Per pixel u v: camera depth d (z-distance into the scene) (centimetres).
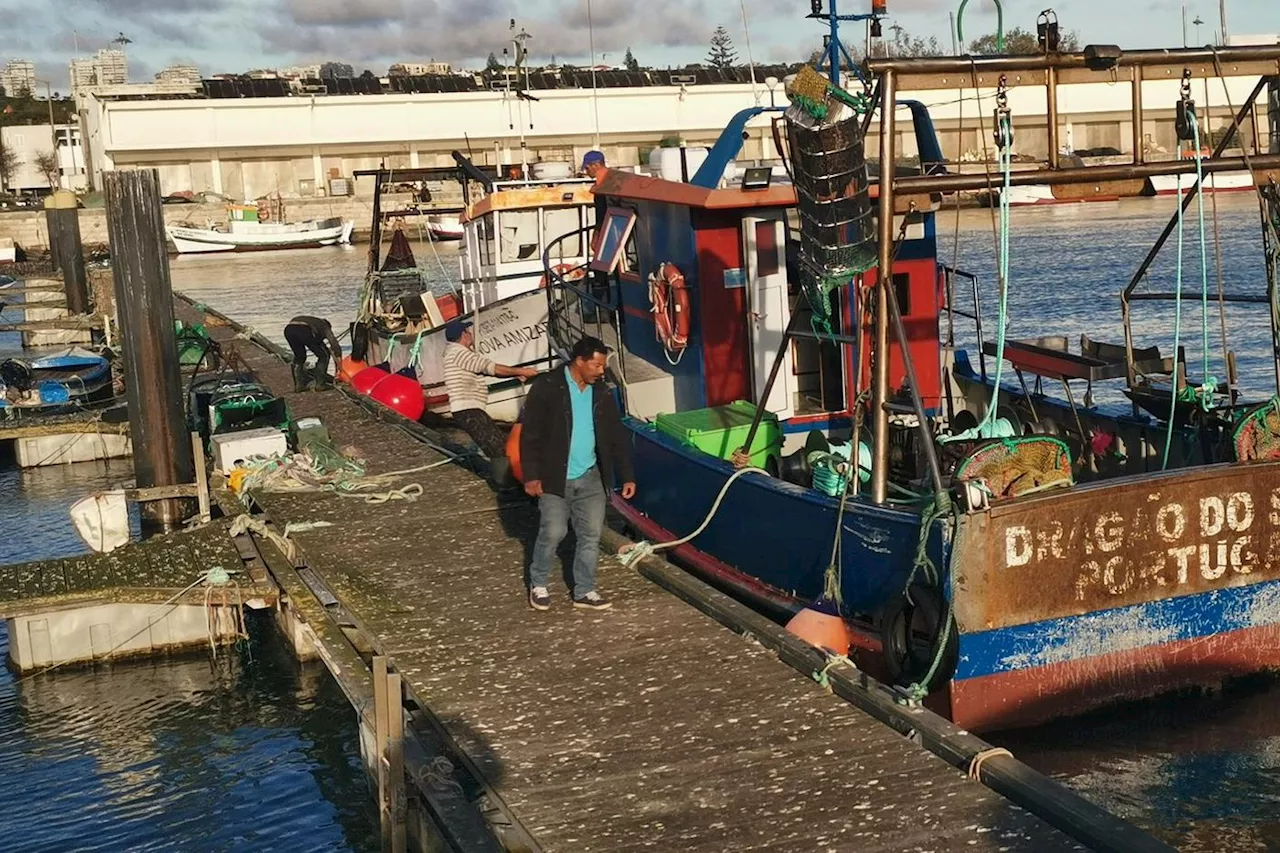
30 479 1748
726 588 920
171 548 1048
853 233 732
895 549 737
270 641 1029
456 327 1797
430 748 643
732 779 571
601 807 551
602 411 797
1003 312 759
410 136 6194
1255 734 743
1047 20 739
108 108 5975
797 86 709
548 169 1945
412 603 841
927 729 598
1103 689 735
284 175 6319
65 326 2889
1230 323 2350
